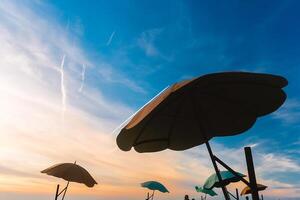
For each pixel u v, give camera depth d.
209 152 2.76
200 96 3.00
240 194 11.23
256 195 2.34
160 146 3.54
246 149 2.50
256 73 2.47
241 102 3.07
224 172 6.90
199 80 2.32
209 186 6.76
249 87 2.79
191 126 3.39
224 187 2.57
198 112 2.95
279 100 2.85
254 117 3.25
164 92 2.51
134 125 2.45
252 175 2.41
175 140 3.54
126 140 3.08
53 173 8.33
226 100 3.07
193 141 3.67
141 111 2.65
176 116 3.14
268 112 3.07
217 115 3.30
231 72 2.37
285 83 2.60
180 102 2.98
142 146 3.38
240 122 3.40
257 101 3.00
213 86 2.81
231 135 3.61
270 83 2.66
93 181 8.76
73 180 8.32
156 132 3.26
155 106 2.36
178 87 2.37
